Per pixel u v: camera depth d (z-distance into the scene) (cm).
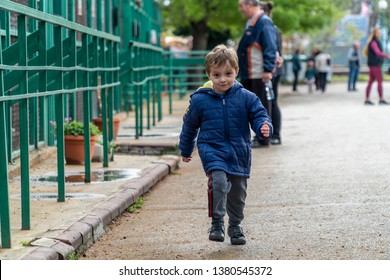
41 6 1795
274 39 2288
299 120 3275
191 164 2075
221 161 1166
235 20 4984
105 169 1889
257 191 1639
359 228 1294
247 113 1182
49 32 2086
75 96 2408
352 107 4006
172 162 1970
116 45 2061
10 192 1571
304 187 1672
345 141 2459
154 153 2233
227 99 1181
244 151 1178
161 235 1291
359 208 1445
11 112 1805
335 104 4325
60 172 1462
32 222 1284
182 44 6381
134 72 2650
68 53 1717
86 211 1361
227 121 1175
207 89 1191
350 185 1680
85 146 1683
